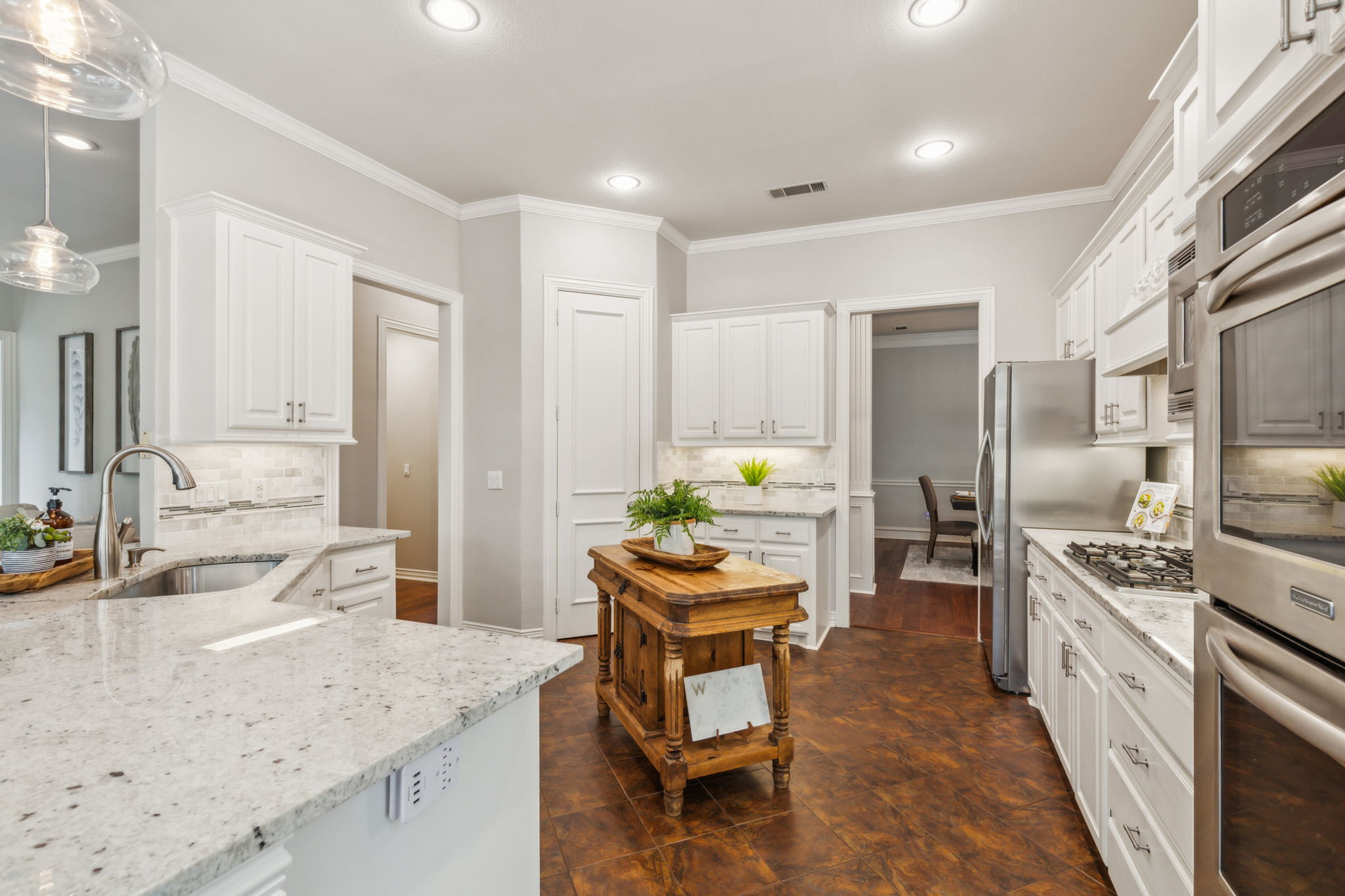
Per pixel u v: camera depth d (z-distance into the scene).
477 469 4.11
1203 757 1.08
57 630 1.35
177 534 2.65
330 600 2.63
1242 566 0.94
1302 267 0.78
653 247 4.38
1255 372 0.92
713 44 2.53
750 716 2.29
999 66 2.66
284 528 3.08
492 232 4.09
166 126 2.59
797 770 2.46
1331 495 0.73
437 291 3.96
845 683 3.35
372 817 0.89
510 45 2.53
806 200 4.06
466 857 1.07
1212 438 1.04
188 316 2.55
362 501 5.16
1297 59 0.92
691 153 3.44
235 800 0.69
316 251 2.86
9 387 5.04
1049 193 3.96
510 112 3.03
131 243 4.60
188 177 2.66
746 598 2.17
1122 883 1.66
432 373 5.67
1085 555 2.25
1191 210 1.67
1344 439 0.71
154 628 1.36
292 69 2.68
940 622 4.54
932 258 4.27
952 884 1.82
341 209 3.35
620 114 3.05
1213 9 1.22
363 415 5.15
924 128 3.16
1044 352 4.02
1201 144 1.27
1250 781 0.95
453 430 4.12
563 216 4.13
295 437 2.77
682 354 4.61
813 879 1.85
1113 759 1.73
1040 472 3.15
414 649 1.23
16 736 0.84
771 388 4.39
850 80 2.76
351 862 0.86
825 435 4.28
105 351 4.73
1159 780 1.40
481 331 4.11
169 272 2.59
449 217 4.09
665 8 2.32
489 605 4.07
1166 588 1.74
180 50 2.55
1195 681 1.11
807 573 3.96
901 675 3.46
